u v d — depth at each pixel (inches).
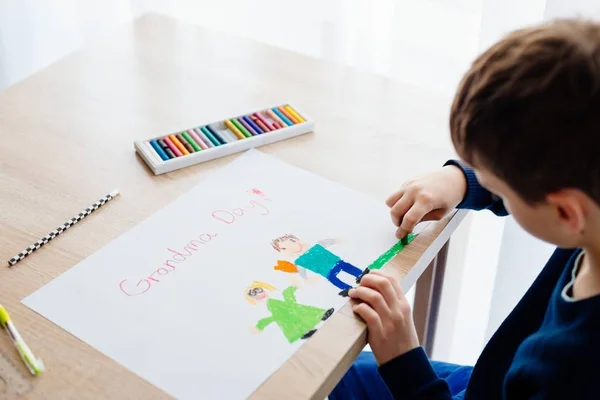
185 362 23.8
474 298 54.0
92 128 36.0
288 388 23.0
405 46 47.8
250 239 29.2
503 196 23.0
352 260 28.4
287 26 52.9
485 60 21.7
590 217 21.0
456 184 31.4
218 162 33.9
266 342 24.6
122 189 31.9
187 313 25.7
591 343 22.3
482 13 42.9
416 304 50.1
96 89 39.3
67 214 30.1
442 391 26.3
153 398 22.5
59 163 33.3
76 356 23.9
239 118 36.6
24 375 23.2
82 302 26.0
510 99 20.3
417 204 30.0
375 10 48.4
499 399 29.7
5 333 24.7
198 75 40.9
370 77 41.3
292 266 28.0
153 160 32.9
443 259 47.6
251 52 43.5
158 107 37.9
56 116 36.8
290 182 32.6
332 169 33.6
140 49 43.4
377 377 36.2
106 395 22.6
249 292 26.6
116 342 24.4
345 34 50.5
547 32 20.7
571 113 19.4
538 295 28.8
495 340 29.7
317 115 37.7
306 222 30.3
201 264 27.9
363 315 25.7
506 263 46.1
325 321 25.6
